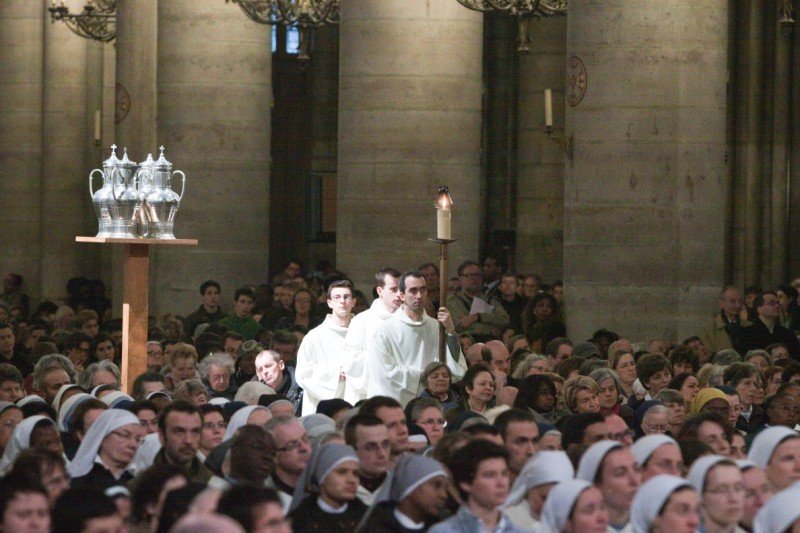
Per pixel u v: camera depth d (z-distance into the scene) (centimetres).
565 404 2175
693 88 3089
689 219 3094
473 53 3794
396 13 3741
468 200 3784
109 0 4775
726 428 1844
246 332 3397
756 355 2698
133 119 4603
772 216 4566
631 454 1471
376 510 1423
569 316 3158
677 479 1373
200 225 4341
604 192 3103
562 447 1798
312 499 1494
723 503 1454
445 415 2078
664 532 1360
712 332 3106
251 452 1550
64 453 1859
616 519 1471
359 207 3769
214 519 912
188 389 2131
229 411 2005
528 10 3512
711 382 2536
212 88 4328
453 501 1545
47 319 4053
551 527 1347
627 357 2517
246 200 4359
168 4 4334
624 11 3081
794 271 4566
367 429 1606
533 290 3791
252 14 3853
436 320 2373
